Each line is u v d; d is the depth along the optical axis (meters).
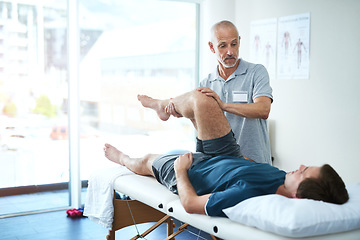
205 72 5.00
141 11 5.17
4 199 4.53
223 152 2.48
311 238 1.77
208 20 4.90
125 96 5.46
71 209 4.32
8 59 4.45
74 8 4.18
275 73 4.46
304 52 4.11
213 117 2.45
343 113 3.78
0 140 4.49
